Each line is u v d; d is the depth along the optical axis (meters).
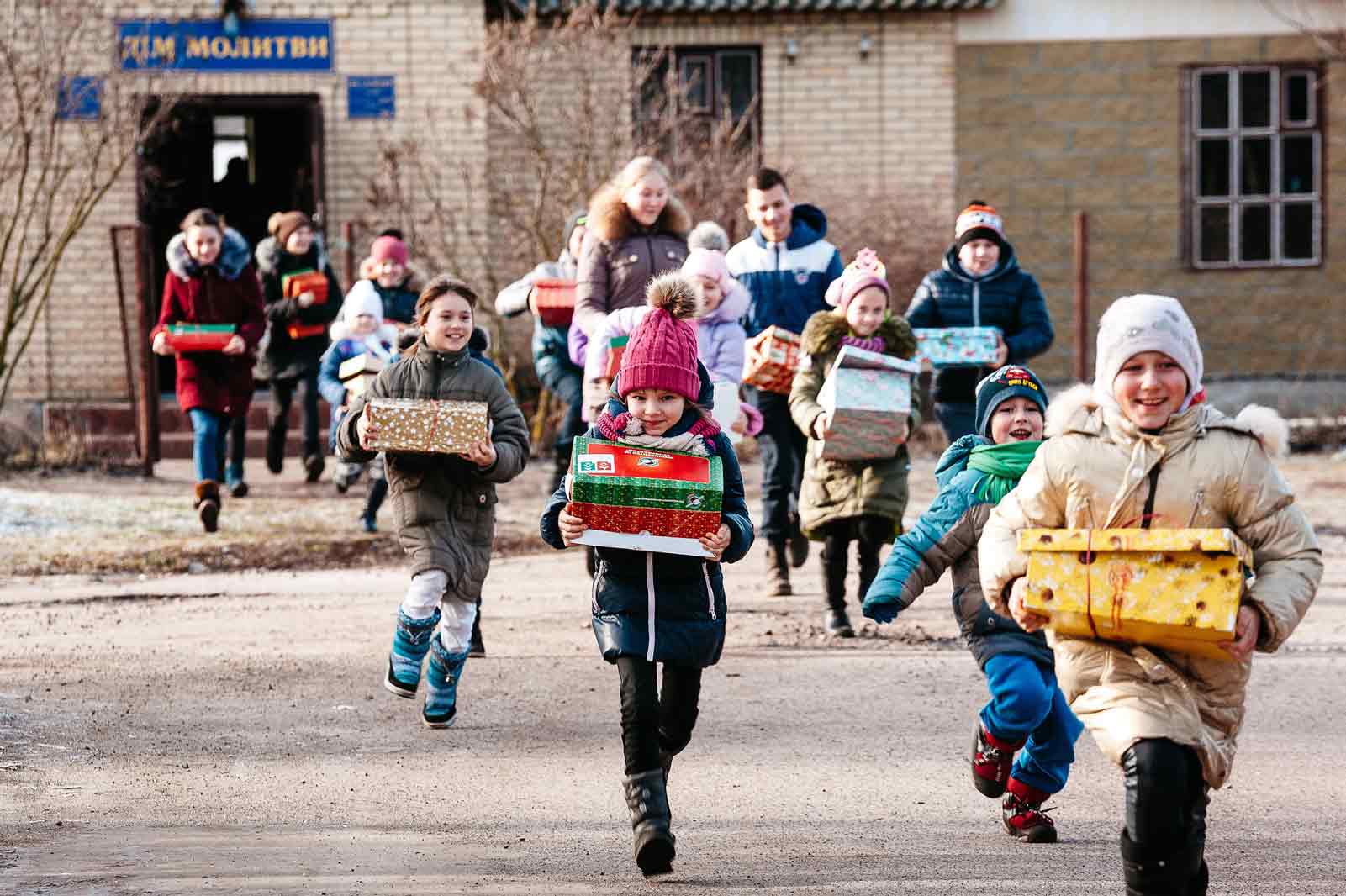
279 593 33.97
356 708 24.48
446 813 19.36
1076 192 66.38
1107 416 14.69
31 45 56.78
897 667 27.16
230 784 20.48
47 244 55.34
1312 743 22.56
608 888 16.66
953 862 17.55
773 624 30.50
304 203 62.22
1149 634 13.84
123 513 42.56
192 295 41.31
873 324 28.97
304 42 60.22
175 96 57.47
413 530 22.62
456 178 60.59
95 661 27.41
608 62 60.81
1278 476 14.37
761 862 17.53
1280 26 66.06
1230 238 66.69
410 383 22.80
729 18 65.31
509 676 26.66
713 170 58.91
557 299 31.56
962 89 65.94
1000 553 14.94
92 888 16.44
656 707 17.20
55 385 59.31
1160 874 13.80
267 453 50.34
